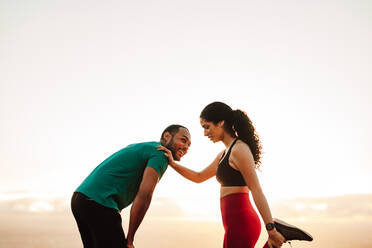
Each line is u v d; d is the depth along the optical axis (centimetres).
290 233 247
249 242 256
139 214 261
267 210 245
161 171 277
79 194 262
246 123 279
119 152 283
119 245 256
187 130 307
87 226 264
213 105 289
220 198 277
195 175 321
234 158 263
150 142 294
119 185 266
